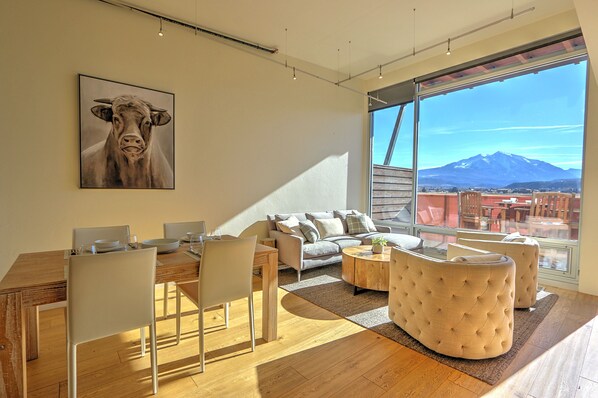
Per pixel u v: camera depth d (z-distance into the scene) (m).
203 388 1.96
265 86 4.74
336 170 5.79
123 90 3.50
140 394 1.90
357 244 4.80
